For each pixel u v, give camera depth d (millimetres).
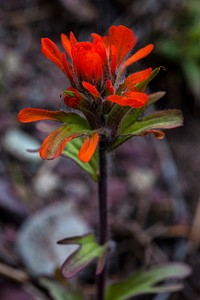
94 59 245
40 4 570
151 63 544
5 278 364
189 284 394
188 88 538
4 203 396
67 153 287
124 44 255
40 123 289
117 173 447
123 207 422
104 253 290
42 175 425
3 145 434
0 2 565
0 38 528
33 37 542
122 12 575
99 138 264
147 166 456
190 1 558
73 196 418
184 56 531
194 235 413
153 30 552
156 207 428
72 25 562
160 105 538
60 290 335
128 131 270
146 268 385
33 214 400
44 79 499
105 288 321
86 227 390
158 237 414
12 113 463
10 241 384
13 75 492
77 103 251
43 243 377
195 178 474
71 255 286
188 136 518
